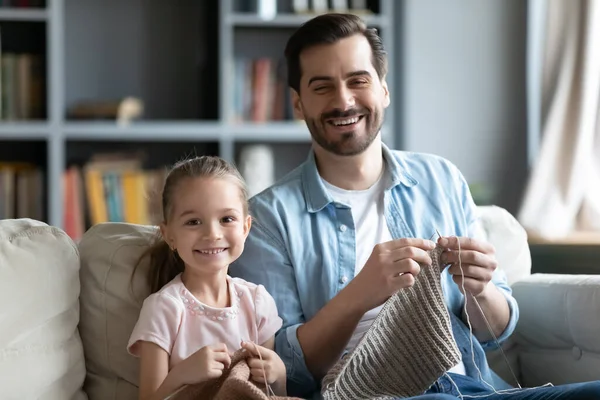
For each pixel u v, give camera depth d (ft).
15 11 14.48
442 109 15.66
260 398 5.87
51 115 14.56
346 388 6.47
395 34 15.79
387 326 6.66
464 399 6.81
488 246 6.98
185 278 6.95
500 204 15.79
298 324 7.26
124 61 16.03
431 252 6.86
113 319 7.08
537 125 15.65
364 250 7.60
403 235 7.68
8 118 14.74
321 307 7.45
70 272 6.84
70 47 15.90
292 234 7.52
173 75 16.12
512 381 8.32
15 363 6.28
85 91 15.94
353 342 7.38
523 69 15.78
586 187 13.92
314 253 7.54
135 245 7.32
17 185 14.74
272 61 15.38
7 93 14.75
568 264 9.86
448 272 7.21
